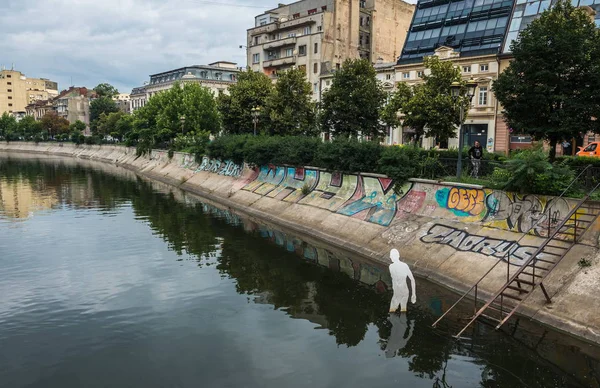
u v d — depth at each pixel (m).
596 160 20.06
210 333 15.08
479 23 45.12
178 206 39.88
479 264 18.41
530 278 16.20
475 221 20.92
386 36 69.44
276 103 42.66
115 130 100.94
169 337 14.79
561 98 20.06
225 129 54.00
